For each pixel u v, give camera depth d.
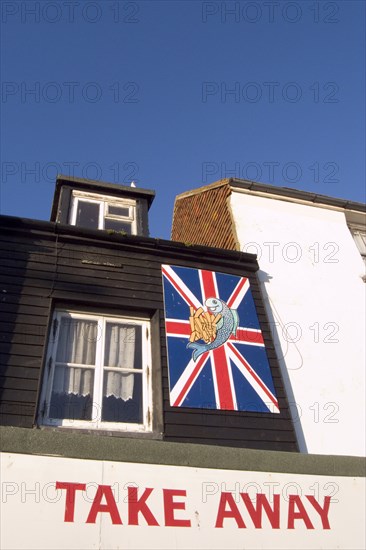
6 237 6.20
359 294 7.89
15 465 4.04
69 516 3.94
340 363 6.80
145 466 4.38
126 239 6.75
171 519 4.17
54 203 8.22
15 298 5.60
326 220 9.09
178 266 6.79
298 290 7.54
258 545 4.28
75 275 6.12
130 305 6.03
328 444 5.88
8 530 3.75
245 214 8.59
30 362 5.13
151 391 5.46
